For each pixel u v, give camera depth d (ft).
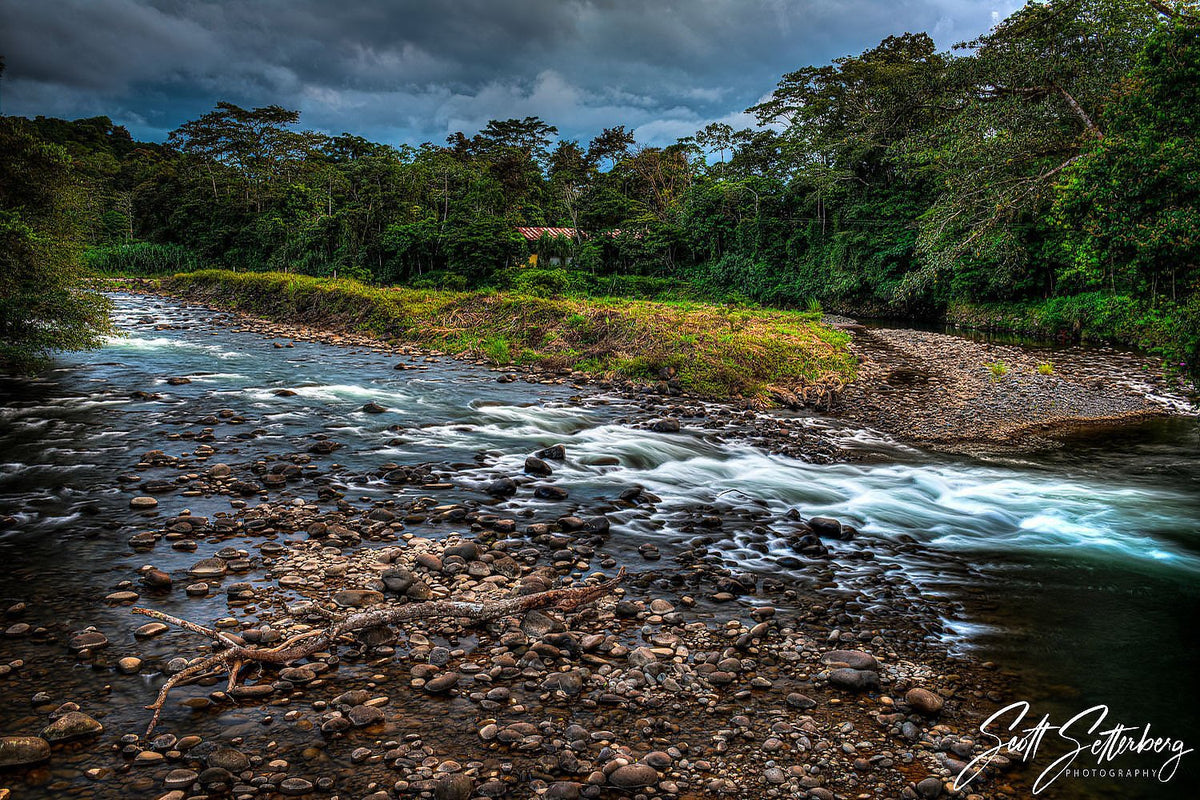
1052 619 22.35
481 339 80.84
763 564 26.09
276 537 26.32
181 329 94.53
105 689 16.58
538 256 190.70
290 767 14.33
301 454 37.45
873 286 149.79
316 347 81.35
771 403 58.70
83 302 57.16
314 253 186.70
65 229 60.85
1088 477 39.50
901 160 142.00
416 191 197.16
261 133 309.01
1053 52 102.63
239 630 19.44
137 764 14.16
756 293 171.53
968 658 19.90
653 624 21.07
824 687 18.21
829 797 14.15
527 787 14.07
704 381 62.44
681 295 163.02
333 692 17.08
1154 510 33.81
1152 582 25.39
